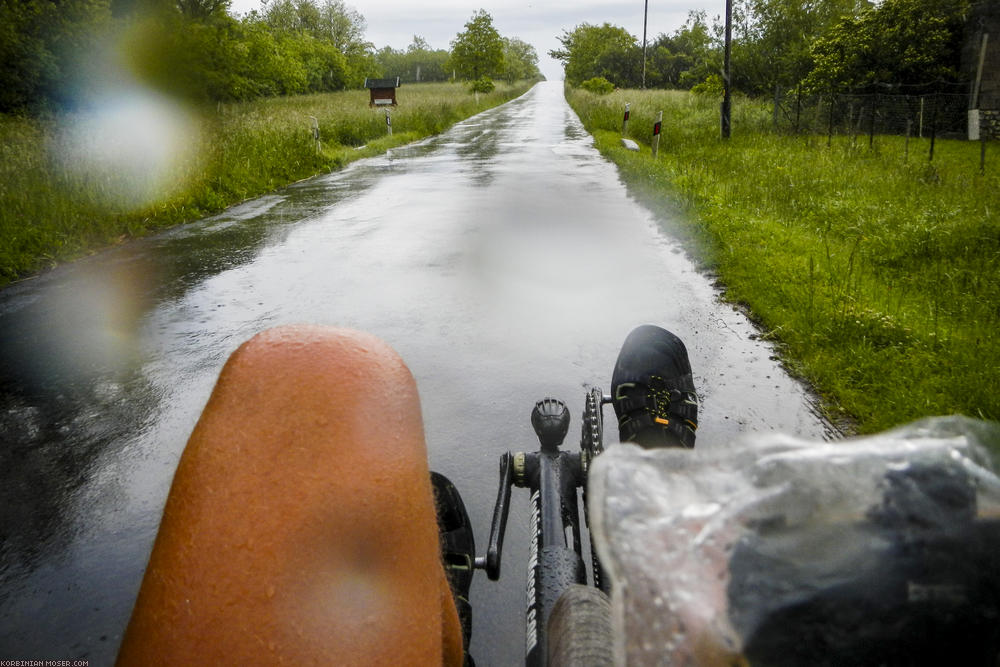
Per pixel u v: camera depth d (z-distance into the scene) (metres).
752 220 8.66
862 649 0.38
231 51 33.06
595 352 4.91
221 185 12.37
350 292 6.48
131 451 3.77
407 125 27.50
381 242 8.55
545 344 5.06
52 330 5.68
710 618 0.41
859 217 8.79
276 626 0.52
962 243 7.34
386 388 0.62
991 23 20.42
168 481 3.48
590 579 1.80
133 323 5.80
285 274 7.20
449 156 19.11
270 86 52.41
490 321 5.56
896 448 0.44
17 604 2.64
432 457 3.61
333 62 69.50
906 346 4.65
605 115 29.12
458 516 1.55
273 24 82.50
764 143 19.22
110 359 5.04
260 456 0.56
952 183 11.52
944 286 6.11
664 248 7.89
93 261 8.02
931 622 0.38
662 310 5.75
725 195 10.60
